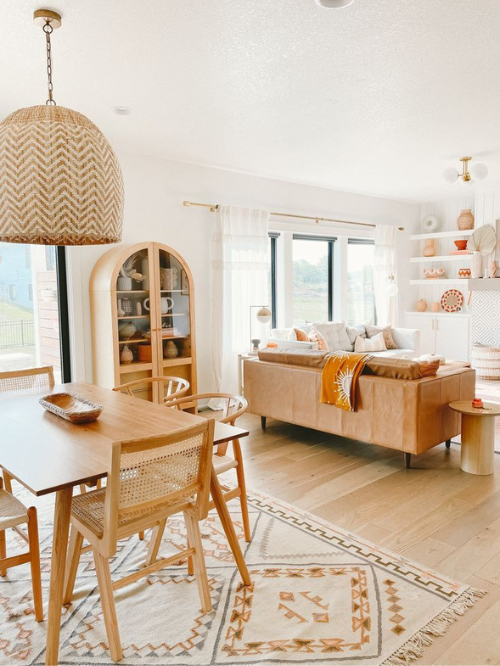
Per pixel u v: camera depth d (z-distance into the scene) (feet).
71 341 14.69
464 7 7.32
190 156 16.10
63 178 5.19
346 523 9.10
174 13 7.38
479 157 16.66
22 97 10.90
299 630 6.25
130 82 10.01
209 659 5.78
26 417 7.63
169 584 7.29
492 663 5.69
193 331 15.74
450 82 10.21
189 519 6.61
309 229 21.43
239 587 7.16
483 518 9.26
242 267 18.26
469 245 24.04
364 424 12.01
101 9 7.22
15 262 14.05
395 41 8.38
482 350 22.58
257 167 17.74
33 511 6.41
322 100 11.16
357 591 7.05
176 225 16.74
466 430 11.49
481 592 7.00
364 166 17.79
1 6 7.08
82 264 14.65
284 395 13.91
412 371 11.27
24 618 6.58
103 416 7.67
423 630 6.23
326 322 21.34
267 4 7.16
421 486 10.76
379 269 24.45
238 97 10.90
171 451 5.80
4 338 13.99
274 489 10.65
